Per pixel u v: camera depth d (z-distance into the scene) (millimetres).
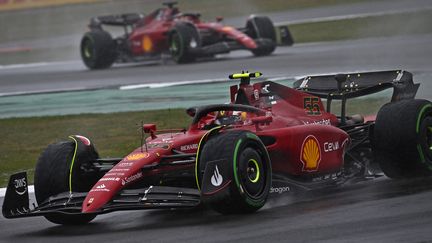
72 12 181125
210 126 31797
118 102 67938
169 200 28344
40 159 31547
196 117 31562
